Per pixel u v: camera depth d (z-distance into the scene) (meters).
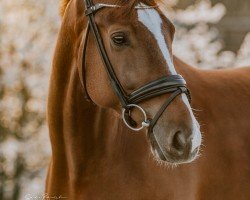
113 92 2.99
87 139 3.33
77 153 3.33
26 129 9.28
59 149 3.45
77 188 3.36
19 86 9.02
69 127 3.34
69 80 3.33
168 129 2.79
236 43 16.94
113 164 3.29
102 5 3.00
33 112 9.39
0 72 8.79
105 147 3.32
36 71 9.02
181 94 2.84
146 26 2.85
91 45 3.08
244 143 3.52
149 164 3.26
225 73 3.81
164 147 2.80
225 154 3.44
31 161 9.44
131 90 2.91
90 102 3.29
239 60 9.49
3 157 9.23
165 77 2.82
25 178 9.32
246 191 3.47
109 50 2.95
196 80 3.58
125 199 3.26
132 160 3.28
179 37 9.81
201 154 3.37
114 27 2.88
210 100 3.54
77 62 3.21
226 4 17.03
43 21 9.28
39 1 9.36
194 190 3.34
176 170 3.29
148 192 3.24
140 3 2.89
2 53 8.80
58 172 3.47
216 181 3.40
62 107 3.38
